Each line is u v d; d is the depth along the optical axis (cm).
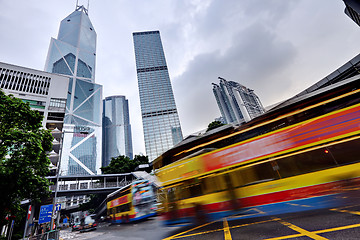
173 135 9881
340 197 674
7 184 966
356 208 527
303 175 575
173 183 907
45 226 2592
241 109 14862
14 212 1125
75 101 18850
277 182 609
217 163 760
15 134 1002
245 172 681
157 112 10544
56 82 4481
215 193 729
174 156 954
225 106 16275
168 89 11412
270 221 571
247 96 17075
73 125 17500
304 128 618
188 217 796
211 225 706
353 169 514
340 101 592
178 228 816
